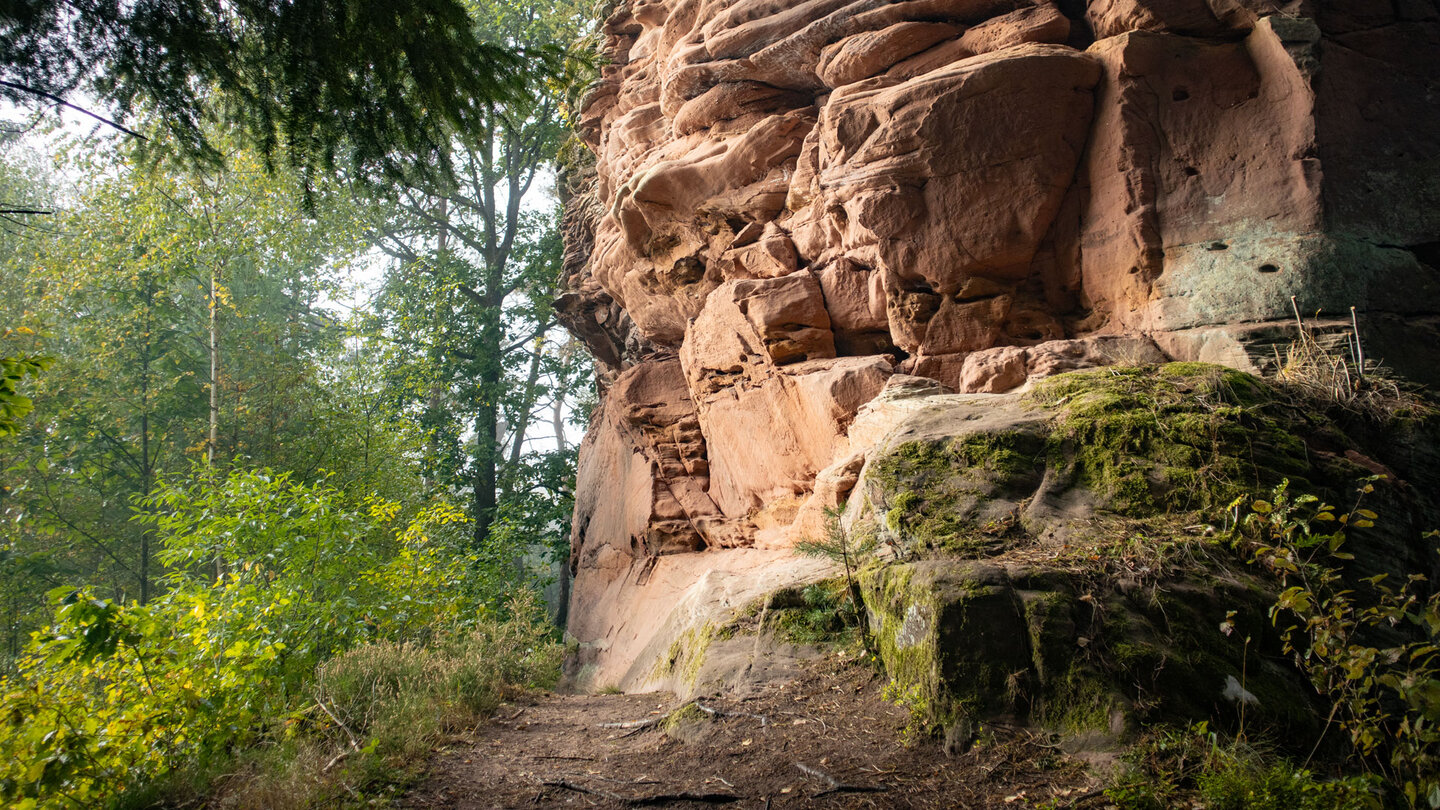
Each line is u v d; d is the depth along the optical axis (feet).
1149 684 11.62
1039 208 24.82
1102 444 16.22
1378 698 11.27
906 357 28.94
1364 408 17.76
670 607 34.88
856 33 29.43
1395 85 22.86
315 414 53.11
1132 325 23.71
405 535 28.58
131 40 12.80
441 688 17.20
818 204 30.45
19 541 52.31
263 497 24.45
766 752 12.86
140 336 61.82
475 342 75.41
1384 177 22.17
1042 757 11.22
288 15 13.38
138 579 63.26
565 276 57.16
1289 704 11.45
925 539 15.23
